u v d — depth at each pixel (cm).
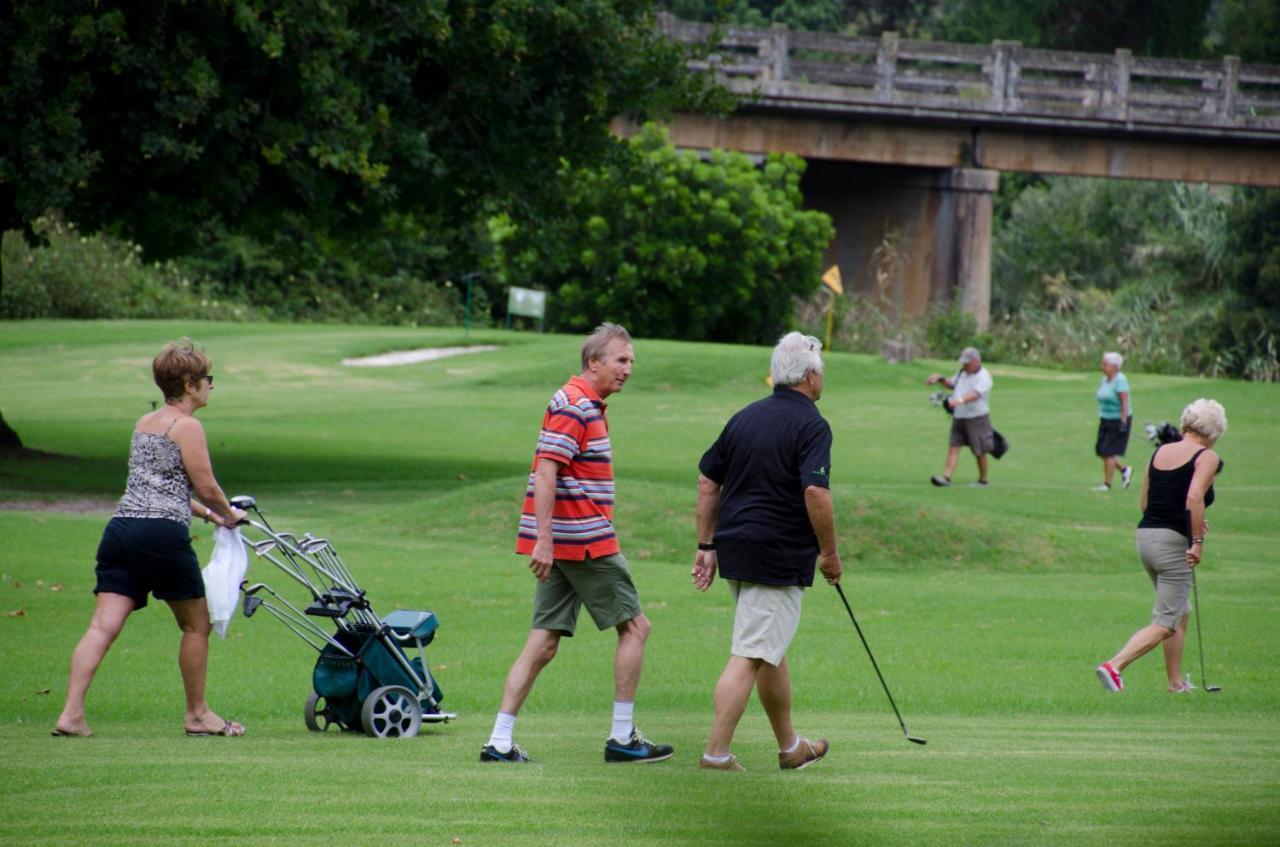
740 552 2097
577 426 2188
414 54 7375
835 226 17825
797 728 2688
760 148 16312
